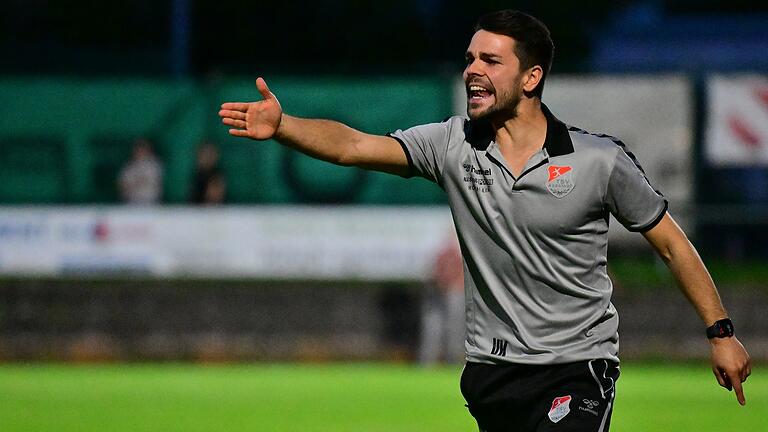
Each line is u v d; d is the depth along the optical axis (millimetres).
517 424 24156
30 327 87062
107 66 94125
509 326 23859
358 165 24078
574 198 23266
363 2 97812
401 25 98125
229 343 87438
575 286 23562
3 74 84000
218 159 84938
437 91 83250
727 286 84562
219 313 87312
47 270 86375
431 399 61250
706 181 83500
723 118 83062
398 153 24078
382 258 85625
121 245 86062
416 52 97875
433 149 24078
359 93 83312
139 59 94250
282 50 96312
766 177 83438
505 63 23375
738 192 83688
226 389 67188
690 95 83000
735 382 23312
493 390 24000
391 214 85375
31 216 85438
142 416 52969
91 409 55906
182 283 87062
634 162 23656
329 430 47750
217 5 95625
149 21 94438
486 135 23734
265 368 84625
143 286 86938
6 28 93812
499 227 23516
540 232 23391
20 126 84125
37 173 84750
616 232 84750
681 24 123312
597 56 114812
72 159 84625
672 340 86562
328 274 86125
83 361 87062
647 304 86375
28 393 64562
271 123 23203
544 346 23562
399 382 72188
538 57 23578
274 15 96312
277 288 86938
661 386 70125
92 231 85688
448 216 85250
